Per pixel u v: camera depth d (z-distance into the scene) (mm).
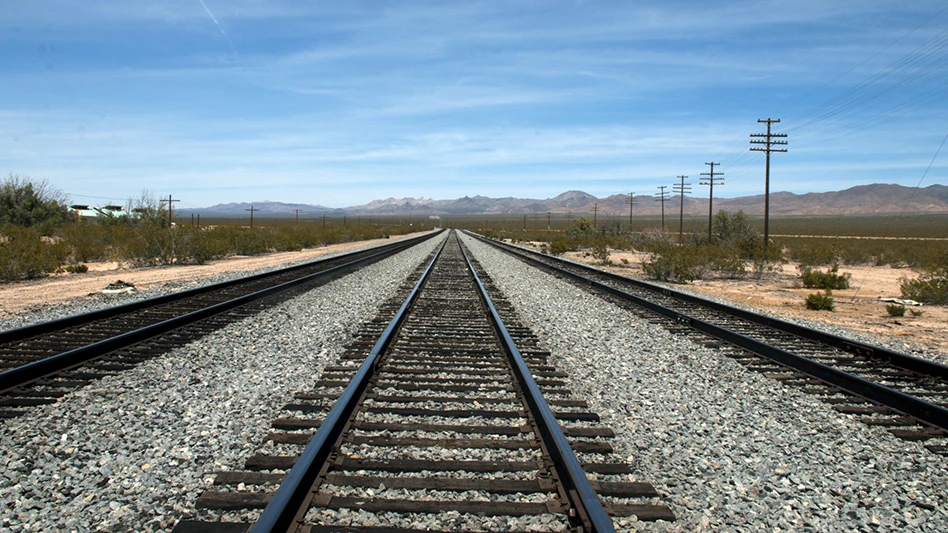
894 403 6480
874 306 17094
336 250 39875
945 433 5730
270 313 11875
